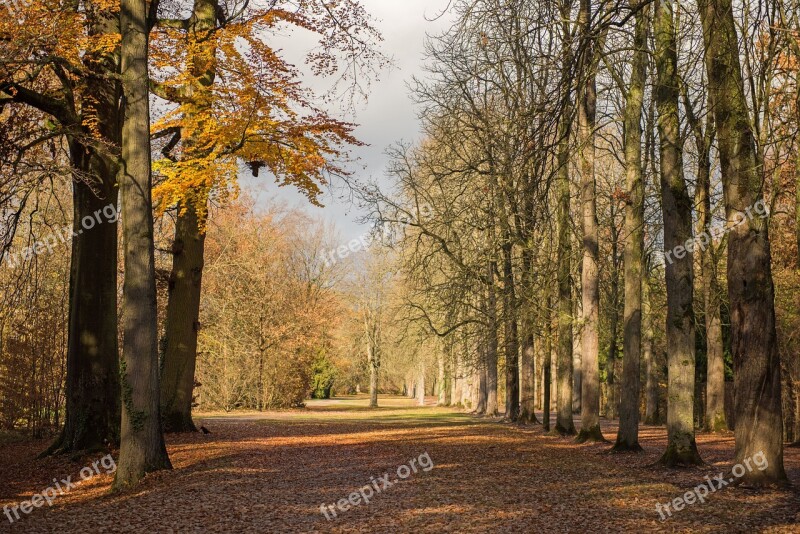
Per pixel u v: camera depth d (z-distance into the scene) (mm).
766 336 11203
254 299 46906
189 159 18516
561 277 24406
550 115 11656
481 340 29609
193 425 22234
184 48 18812
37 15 13906
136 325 13602
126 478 13320
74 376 17016
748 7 11398
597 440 21328
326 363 72312
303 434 24750
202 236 22344
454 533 9023
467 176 24859
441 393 62688
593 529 9039
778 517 9211
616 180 28312
